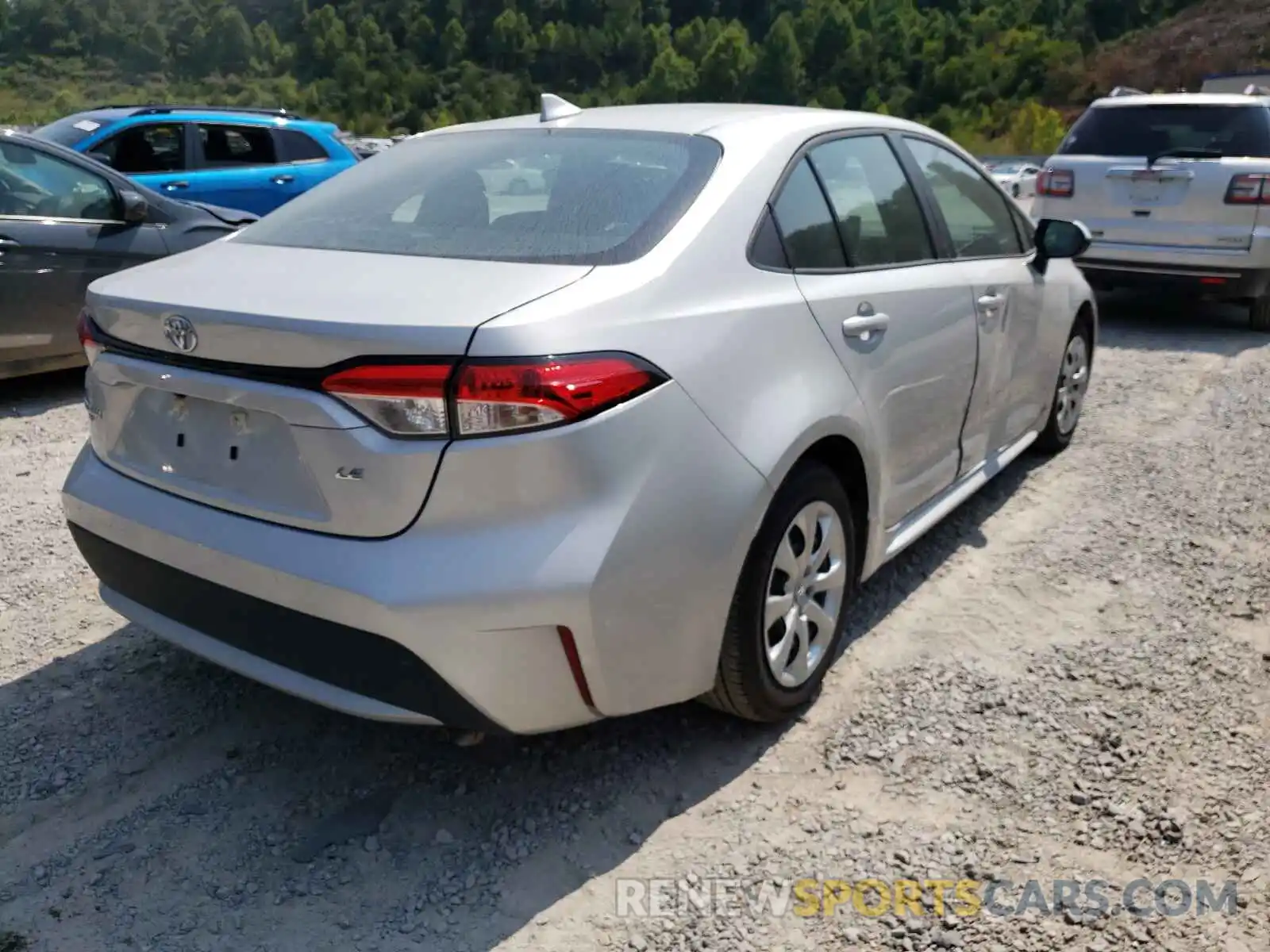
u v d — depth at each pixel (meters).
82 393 6.68
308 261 2.79
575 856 2.64
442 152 3.43
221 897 2.51
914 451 3.60
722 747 3.05
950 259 3.89
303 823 2.76
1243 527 4.48
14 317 6.12
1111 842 2.66
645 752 3.03
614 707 2.55
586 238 2.76
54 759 3.00
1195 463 5.27
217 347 2.50
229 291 2.61
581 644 2.42
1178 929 2.39
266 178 10.03
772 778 2.92
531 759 3.00
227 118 9.98
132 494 2.78
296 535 2.45
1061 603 3.86
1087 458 5.37
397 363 2.29
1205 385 6.75
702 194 2.92
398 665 2.37
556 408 2.32
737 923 2.43
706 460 2.60
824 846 2.67
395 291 2.50
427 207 3.05
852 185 3.46
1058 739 3.05
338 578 2.35
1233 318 9.02
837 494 3.14
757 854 2.64
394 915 2.46
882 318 3.30
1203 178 7.92
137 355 2.74
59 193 6.33
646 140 3.18
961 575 4.07
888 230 3.58
